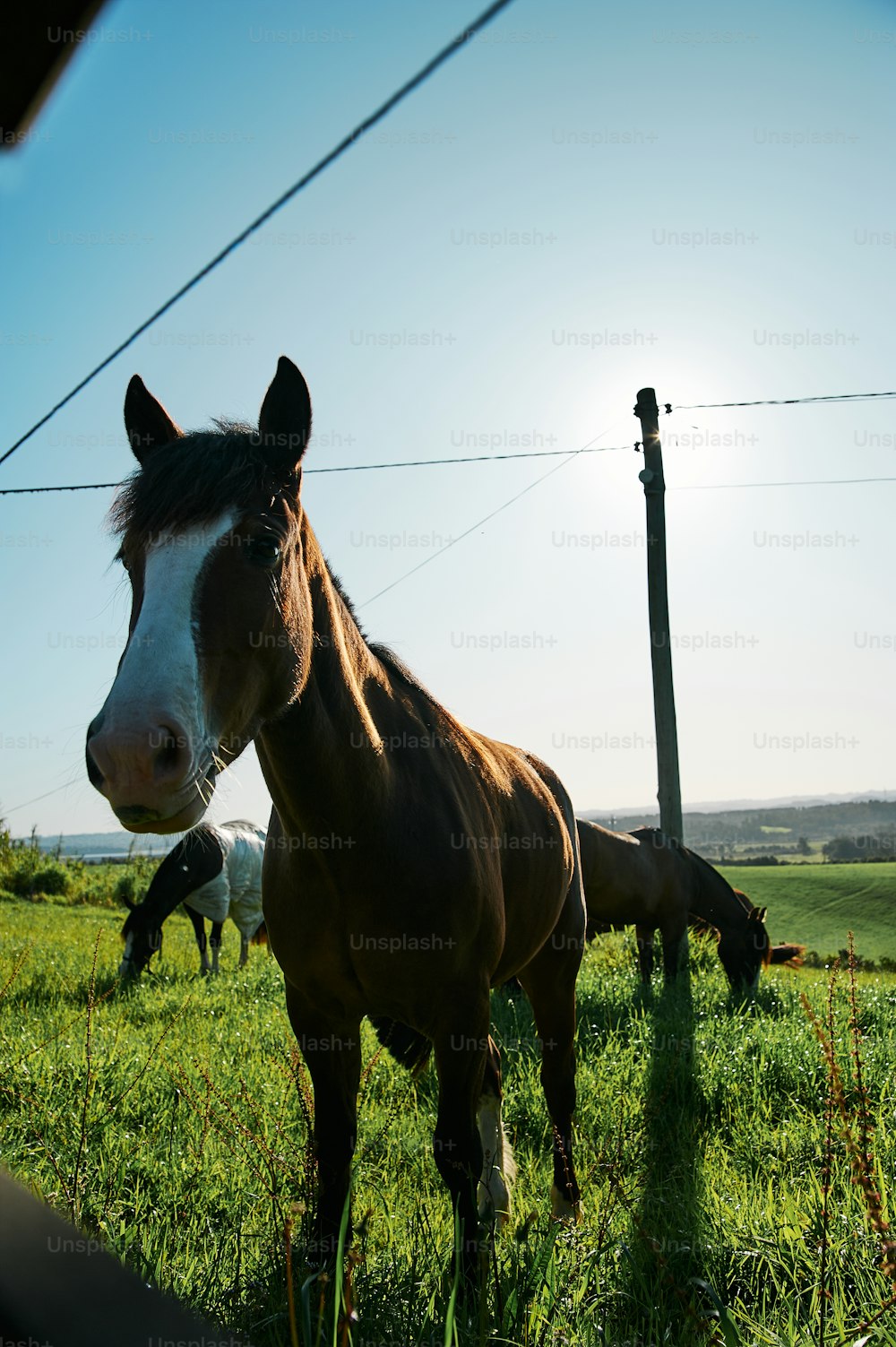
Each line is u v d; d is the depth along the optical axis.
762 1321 2.22
